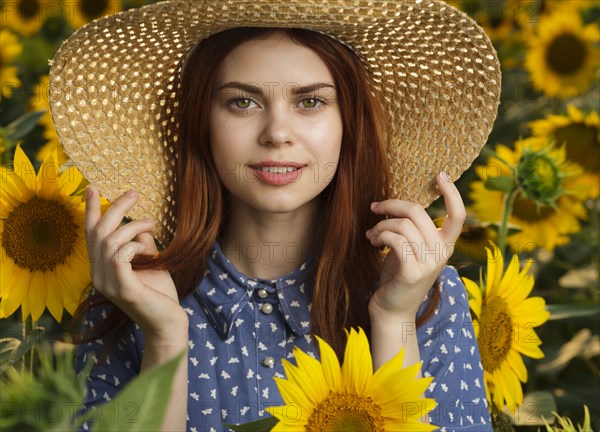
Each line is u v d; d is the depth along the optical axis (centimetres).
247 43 147
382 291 150
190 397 161
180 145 161
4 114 286
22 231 174
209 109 151
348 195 160
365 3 141
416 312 164
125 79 155
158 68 156
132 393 59
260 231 165
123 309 148
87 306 169
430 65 157
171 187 163
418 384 112
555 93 358
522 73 373
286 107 147
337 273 160
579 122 290
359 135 157
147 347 149
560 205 276
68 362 61
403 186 166
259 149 147
